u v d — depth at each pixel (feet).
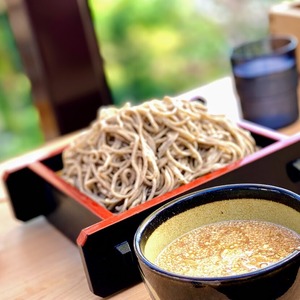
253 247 2.11
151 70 5.35
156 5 5.25
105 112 2.88
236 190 2.23
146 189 2.61
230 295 1.95
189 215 2.24
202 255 2.12
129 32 5.26
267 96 3.27
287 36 3.58
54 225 2.93
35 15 3.95
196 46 5.35
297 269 1.97
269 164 2.64
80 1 4.00
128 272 2.45
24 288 2.62
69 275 2.63
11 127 5.59
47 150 3.54
